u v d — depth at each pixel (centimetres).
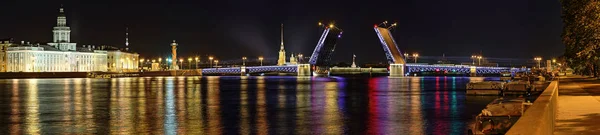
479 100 5938
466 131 3512
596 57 4788
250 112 4991
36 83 13850
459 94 7900
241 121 4219
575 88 4903
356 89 10212
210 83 14288
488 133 2014
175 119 4384
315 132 3569
